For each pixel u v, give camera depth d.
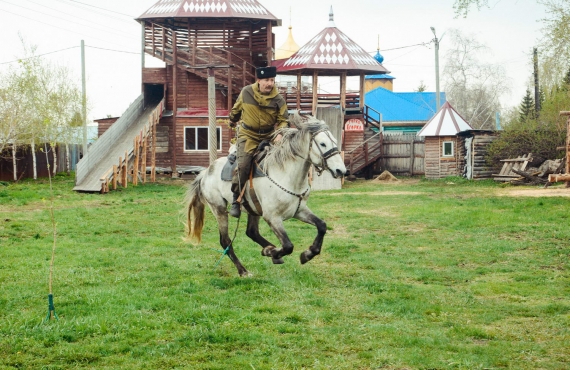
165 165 36.44
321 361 6.10
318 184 30.16
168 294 8.81
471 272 10.23
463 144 35.94
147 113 36.59
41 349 6.43
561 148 27.22
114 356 6.27
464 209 18.67
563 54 25.66
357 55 38.81
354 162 38.91
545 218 16.00
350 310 7.93
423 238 13.77
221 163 10.69
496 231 14.37
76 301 8.30
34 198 23.89
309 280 9.45
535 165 31.09
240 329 7.06
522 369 5.88
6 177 36.00
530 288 9.02
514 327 7.18
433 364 5.98
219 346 6.55
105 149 31.02
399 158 40.31
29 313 7.75
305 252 9.19
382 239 13.77
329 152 8.77
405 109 59.00
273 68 9.44
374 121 41.25
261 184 9.34
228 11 35.53
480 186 29.77
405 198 23.25
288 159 9.09
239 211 9.75
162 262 11.18
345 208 20.16
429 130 36.69
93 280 9.68
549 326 7.16
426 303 8.17
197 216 11.12
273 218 9.26
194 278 9.88
